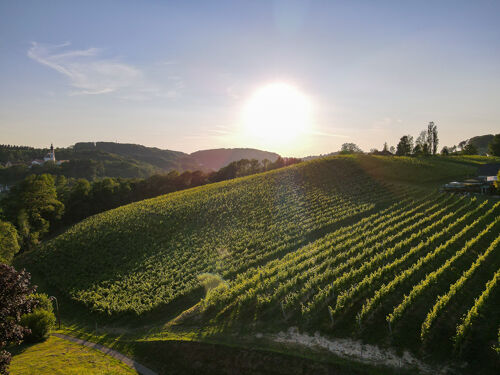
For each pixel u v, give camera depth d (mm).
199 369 19359
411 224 39031
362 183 64688
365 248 32562
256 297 26141
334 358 17641
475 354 16812
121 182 108250
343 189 61844
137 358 22172
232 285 30094
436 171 70312
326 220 45469
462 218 37438
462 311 20500
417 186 60375
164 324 26531
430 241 31688
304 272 28297
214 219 53781
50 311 27875
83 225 63562
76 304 34781
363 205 49969
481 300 19906
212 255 39688
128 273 39156
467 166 77312
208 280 32906
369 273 27078
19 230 62406
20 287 12922
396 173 70125
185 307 29078
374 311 21422
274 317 22875
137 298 32094
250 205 58469
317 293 24812
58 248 51969
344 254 30828
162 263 40219
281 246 37562
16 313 12914
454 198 48781
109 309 30844
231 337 21438
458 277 24734
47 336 25672
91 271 41969
